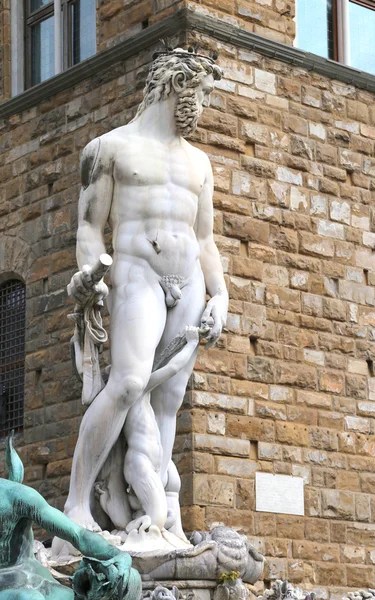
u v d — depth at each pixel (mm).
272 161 24219
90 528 13750
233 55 23953
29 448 25266
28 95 26344
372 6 26969
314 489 23516
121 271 14320
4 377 26688
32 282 25969
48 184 25953
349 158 25469
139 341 13984
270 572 22609
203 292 14734
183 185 14641
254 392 23031
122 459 14258
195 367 22281
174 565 12992
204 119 23375
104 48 25016
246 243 23594
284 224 24188
